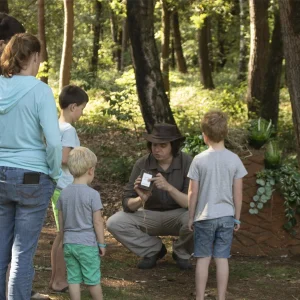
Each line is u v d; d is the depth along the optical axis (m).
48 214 10.34
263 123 8.98
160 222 7.33
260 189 8.10
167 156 7.14
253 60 17.72
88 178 5.57
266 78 17.52
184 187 7.24
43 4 20.81
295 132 8.35
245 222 8.18
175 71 35.72
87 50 34.97
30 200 4.73
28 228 4.77
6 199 4.77
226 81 34.25
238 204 6.06
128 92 13.89
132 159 13.05
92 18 33.72
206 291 6.64
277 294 6.66
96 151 14.73
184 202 6.99
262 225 8.20
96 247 5.50
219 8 20.77
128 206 7.29
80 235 5.44
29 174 4.71
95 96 23.08
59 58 31.03
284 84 30.00
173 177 7.23
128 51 38.66
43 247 8.34
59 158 4.72
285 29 8.20
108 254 8.09
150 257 7.43
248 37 29.02
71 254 5.47
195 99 25.02
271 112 17.58
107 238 9.00
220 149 6.05
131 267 7.50
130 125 18.20
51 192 4.86
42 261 7.56
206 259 5.99
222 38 42.47
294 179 8.17
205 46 30.09
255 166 8.20
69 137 5.93
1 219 4.85
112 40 40.56
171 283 6.91
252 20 17.67
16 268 4.77
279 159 8.21
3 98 4.75
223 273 5.96
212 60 39.91
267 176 8.13
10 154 4.75
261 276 7.27
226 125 6.00
